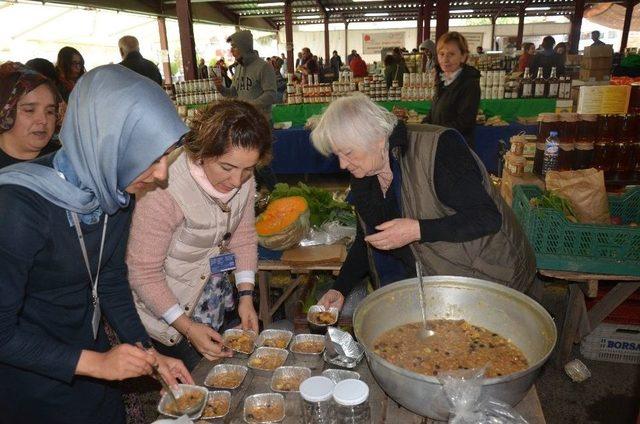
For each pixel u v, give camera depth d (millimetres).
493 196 1467
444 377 905
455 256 1483
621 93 2693
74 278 1146
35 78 1618
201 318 1613
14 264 978
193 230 1441
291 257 2146
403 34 20859
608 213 2234
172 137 985
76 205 1037
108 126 956
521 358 1142
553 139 2709
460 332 1244
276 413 1072
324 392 961
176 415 1063
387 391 1004
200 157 1243
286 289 2383
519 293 1196
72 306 1186
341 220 2385
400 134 1390
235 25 16047
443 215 1414
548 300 3072
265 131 1227
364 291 2053
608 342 2531
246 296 1612
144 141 969
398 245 1375
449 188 1362
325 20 17156
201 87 6152
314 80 6539
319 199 2484
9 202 974
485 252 1469
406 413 1063
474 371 944
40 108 1628
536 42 23406
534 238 2154
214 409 1104
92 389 1276
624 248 2057
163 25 12406
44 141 1677
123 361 1048
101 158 974
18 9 10086
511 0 16109
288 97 6590
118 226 1217
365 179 1527
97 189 1017
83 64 3967
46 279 1107
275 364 1254
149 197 1351
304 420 1007
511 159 2877
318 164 6078
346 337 1274
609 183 2734
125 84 975
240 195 1510
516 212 2473
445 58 3443
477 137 5477
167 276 1521
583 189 2217
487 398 899
